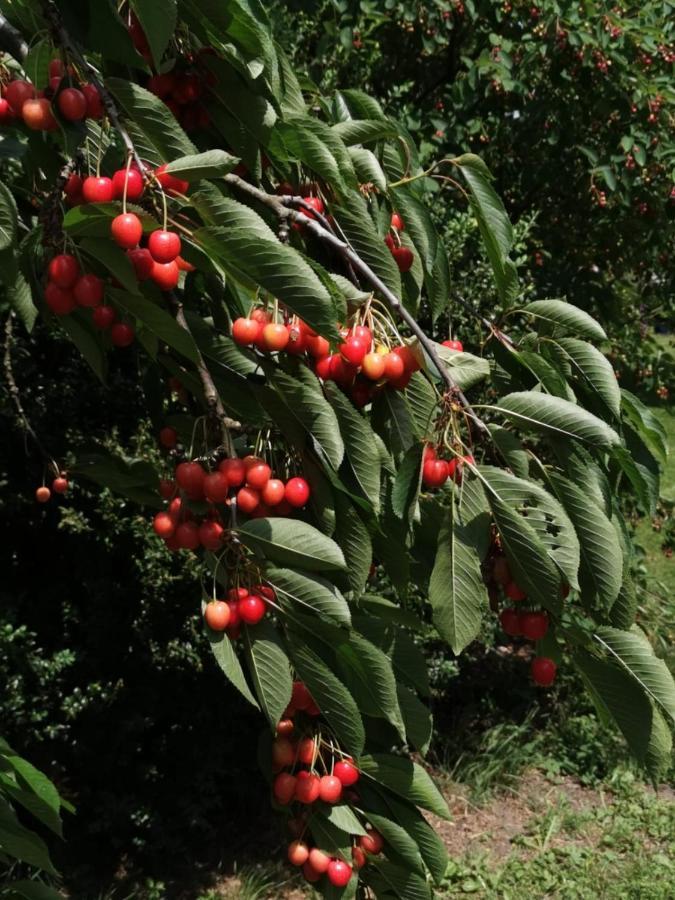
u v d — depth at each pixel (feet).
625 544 3.22
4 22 2.81
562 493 2.89
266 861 6.69
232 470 2.77
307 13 9.02
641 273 10.32
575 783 7.98
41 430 6.47
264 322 2.84
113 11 2.58
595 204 9.34
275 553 2.76
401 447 2.97
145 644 6.57
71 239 2.55
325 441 2.82
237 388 2.99
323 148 3.04
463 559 2.76
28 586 6.81
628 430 3.45
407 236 3.48
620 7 9.20
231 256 2.60
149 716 6.52
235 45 2.82
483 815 7.46
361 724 2.90
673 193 8.86
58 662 6.01
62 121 2.56
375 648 2.86
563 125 9.08
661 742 2.93
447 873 6.69
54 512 6.71
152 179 2.55
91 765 6.33
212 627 2.77
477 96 8.93
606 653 2.91
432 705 8.50
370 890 3.29
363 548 2.98
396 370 2.83
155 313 2.65
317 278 2.60
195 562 6.57
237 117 3.03
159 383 3.55
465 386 2.97
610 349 9.54
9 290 3.08
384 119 3.65
